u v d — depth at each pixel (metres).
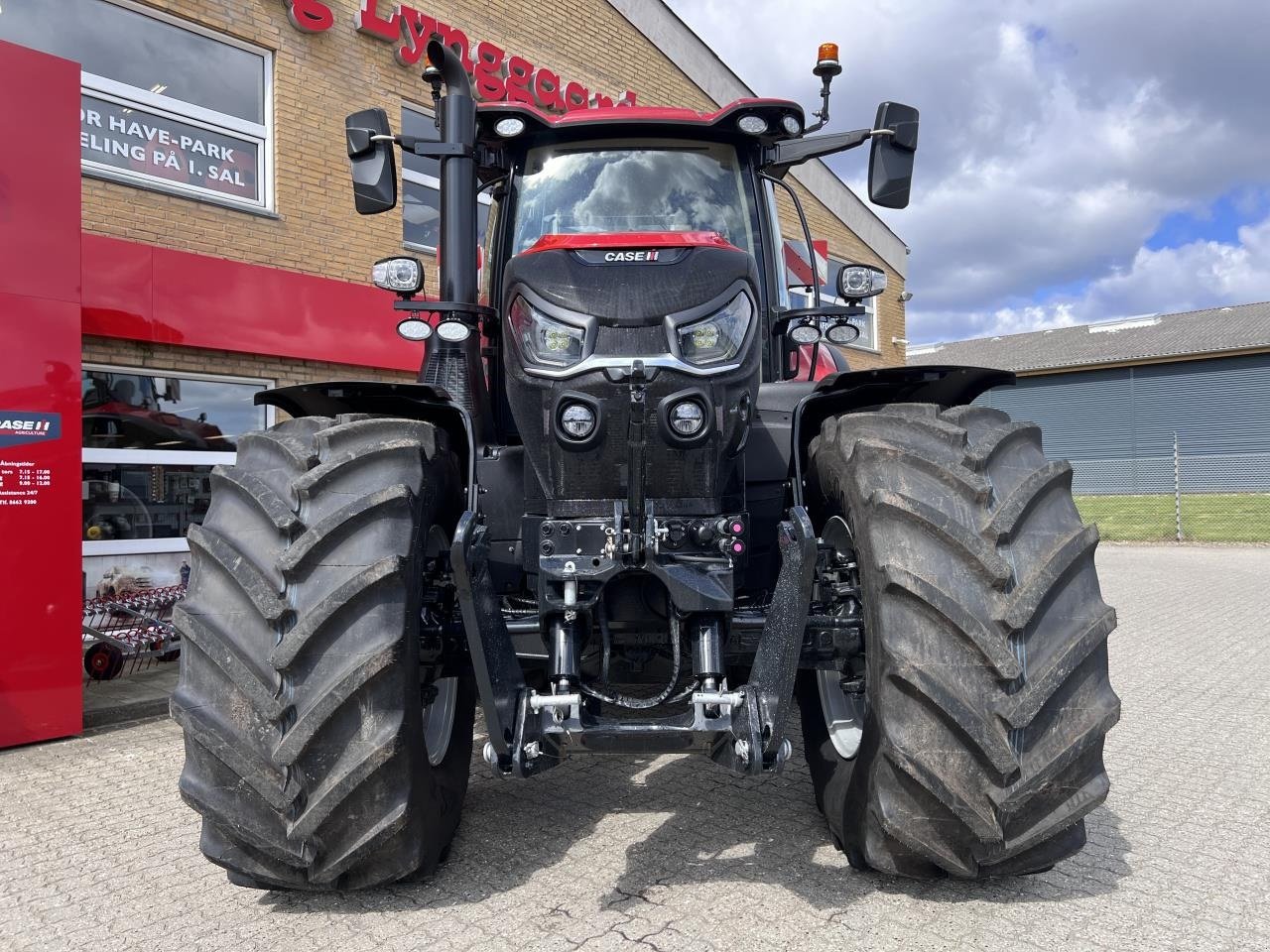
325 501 2.46
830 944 2.31
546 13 10.55
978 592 2.31
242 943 2.40
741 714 2.39
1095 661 2.39
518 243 3.48
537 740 2.39
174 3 7.49
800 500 2.71
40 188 4.77
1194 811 3.36
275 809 2.30
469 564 2.36
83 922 2.58
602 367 2.52
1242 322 34.19
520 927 2.43
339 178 8.59
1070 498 2.56
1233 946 2.31
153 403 7.31
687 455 2.56
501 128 3.41
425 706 2.74
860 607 2.66
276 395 2.94
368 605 2.35
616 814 3.30
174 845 3.21
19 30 6.77
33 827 3.42
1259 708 4.99
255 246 7.96
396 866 2.46
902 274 17.95
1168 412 32.88
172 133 7.57
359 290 8.47
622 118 3.43
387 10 8.92
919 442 2.54
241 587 2.35
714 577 2.53
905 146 3.23
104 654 6.02
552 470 2.61
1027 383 35.97
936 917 2.45
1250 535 19.00
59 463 4.82
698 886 2.67
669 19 12.16
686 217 3.47
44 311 4.78
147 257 7.00
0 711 4.60
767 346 3.54
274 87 8.16
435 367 3.20
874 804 2.40
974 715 2.25
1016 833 2.33
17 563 4.66
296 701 2.29
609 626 2.72
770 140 3.53
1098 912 2.49
